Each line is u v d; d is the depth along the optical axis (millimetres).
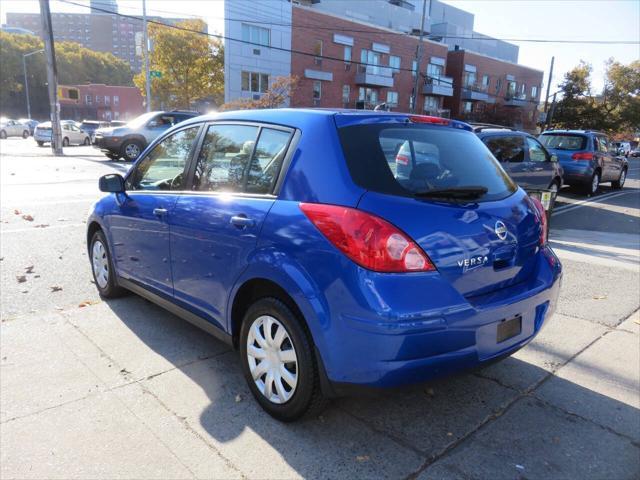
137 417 2908
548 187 10305
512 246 2846
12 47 82438
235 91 37781
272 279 2703
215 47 43469
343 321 2414
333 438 2768
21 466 2479
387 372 2369
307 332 2637
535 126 68188
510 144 8844
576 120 60000
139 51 30672
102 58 104188
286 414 2816
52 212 8672
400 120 2990
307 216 2588
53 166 16125
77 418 2879
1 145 30297
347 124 2771
